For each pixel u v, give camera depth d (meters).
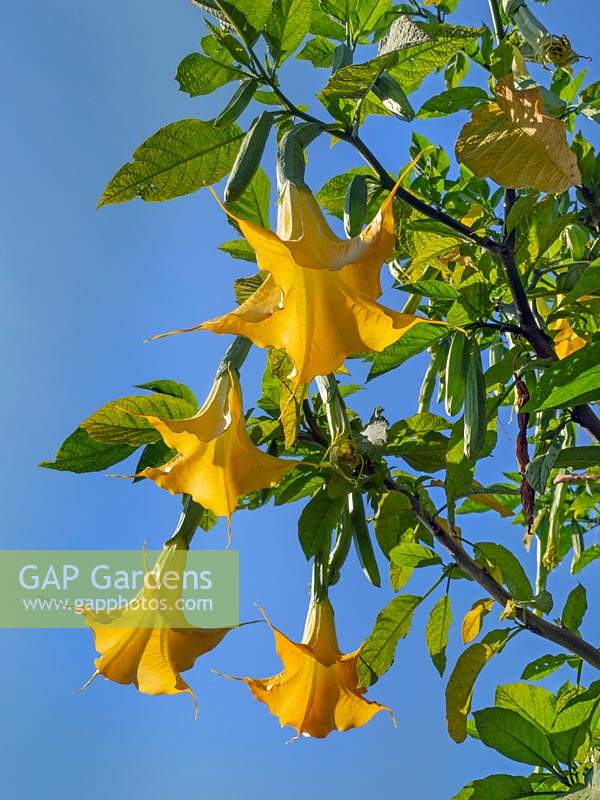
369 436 1.31
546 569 1.67
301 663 1.22
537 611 1.58
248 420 1.35
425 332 1.30
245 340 1.05
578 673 1.58
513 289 1.31
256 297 0.87
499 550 1.42
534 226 1.30
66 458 1.28
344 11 1.42
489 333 1.64
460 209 1.62
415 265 1.41
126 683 1.12
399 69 1.19
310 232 0.89
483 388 1.26
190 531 1.17
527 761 1.39
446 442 1.40
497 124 1.14
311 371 0.86
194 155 1.17
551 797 1.37
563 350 1.45
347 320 0.86
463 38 1.14
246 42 1.15
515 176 1.12
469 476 1.32
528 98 1.12
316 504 1.32
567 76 1.60
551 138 1.11
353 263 0.85
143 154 1.16
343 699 1.22
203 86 1.17
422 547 1.48
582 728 1.38
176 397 1.24
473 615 1.52
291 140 0.99
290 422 1.19
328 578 1.30
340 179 1.52
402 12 1.54
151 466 1.29
